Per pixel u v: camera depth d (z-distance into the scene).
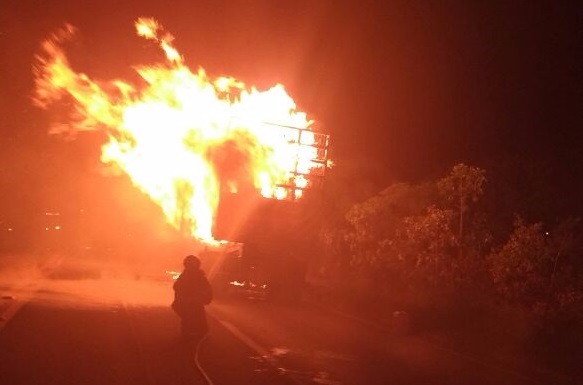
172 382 12.04
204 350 15.81
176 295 16.70
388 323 25.98
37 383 11.24
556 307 21.50
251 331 20.02
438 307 24.67
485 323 22.73
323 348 18.19
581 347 19.09
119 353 14.46
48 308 20.66
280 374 13.72
